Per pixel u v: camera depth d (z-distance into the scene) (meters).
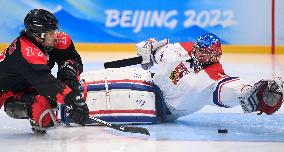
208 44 10.97
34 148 9.91
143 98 11.58
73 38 28.70
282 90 10.11
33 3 28.36
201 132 11.15
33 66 9.92
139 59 12.52
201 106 11.56
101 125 11.73
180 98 11.44
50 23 10.16
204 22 28.39
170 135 10.87
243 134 10.97
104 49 28.73
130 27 28.62
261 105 10.31
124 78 11.73
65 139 10.57
